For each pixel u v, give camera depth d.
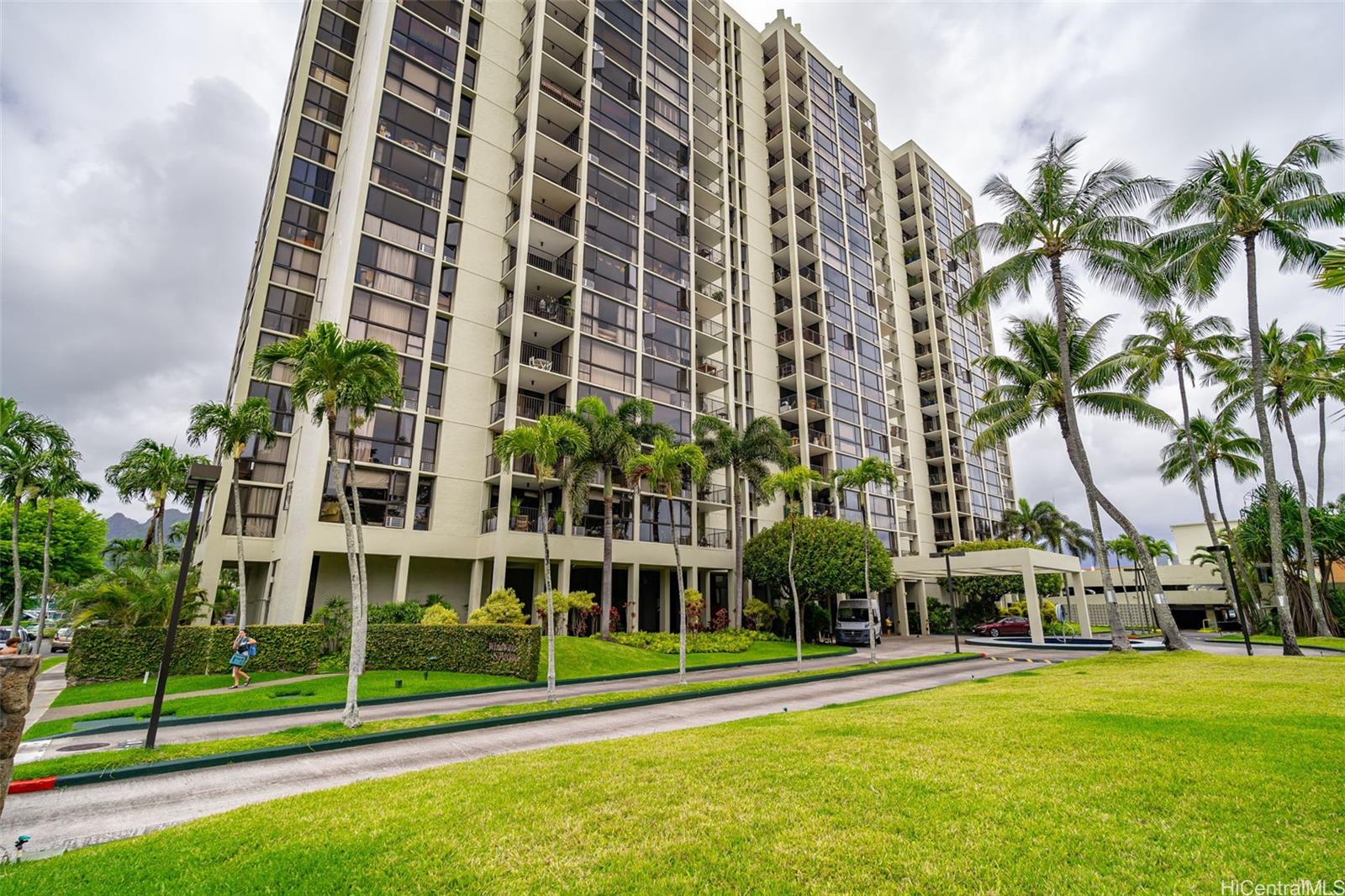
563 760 8.49
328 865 5.07
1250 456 38.34
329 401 13.95
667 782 7.09
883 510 50.81
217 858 5.31
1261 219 22.12
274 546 27.84
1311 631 35.59
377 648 21.53
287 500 27.58
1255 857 4.71
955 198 74.75
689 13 45.91
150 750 10.30
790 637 38.62
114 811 7.55
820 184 53.59
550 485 30.81
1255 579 39.75
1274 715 9.65
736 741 9.29
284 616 24.70
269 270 30.75
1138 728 8.99
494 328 32.03
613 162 37.28
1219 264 23.11
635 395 34.66
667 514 35.59
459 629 21.41
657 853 5.12
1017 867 4.65
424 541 27.44
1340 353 26.06
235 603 25.59
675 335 38.03
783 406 47.03
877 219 62.62
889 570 36.88
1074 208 23.56
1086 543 68.00
